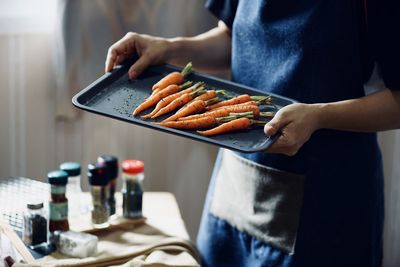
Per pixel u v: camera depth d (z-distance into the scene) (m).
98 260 1.50
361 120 1.51
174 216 1.80
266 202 1.67
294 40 1.59
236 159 1.74
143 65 1.67
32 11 2.40
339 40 1.56
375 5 1.49
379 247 1.76
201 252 1.87
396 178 2.78
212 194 1.87
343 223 1.64
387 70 1.51
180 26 2.38
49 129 2.47
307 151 1.61
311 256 1.64
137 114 1.51
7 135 2.44
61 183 1.60
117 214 1.76
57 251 1.57
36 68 2.41
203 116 1.49
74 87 2.34
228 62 1.90
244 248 1.75
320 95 1.59
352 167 1.63
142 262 1.47
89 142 2.52
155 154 2.61
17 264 1.40
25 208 1.61
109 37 2.32
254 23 1.66
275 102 1.59
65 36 2.27
